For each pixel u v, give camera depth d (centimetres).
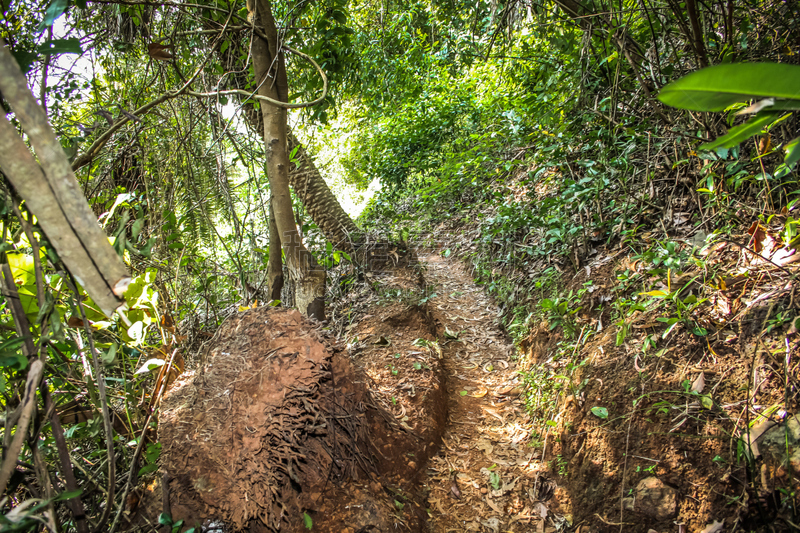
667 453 204
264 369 223
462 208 720
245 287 336
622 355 256
